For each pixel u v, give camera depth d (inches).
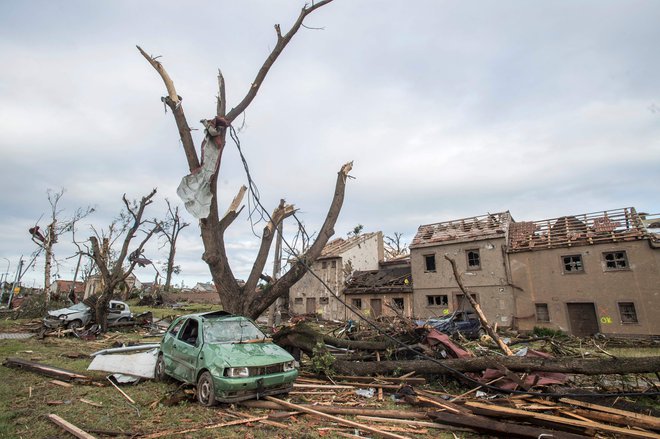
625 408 235.1
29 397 268.8
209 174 381.7
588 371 258.4
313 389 298.0
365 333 448.1
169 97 407.5
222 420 225.9
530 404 241.3
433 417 225.6
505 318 922.1
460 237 1040.2
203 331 289.3
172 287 2330.2
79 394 276.5
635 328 761.0
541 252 905.5
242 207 453.4
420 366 316.8
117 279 766.5
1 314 1054.4
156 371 327.0
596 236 847.7
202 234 409.1
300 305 1371.8
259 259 457.7
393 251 1988.2
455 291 1010.1
